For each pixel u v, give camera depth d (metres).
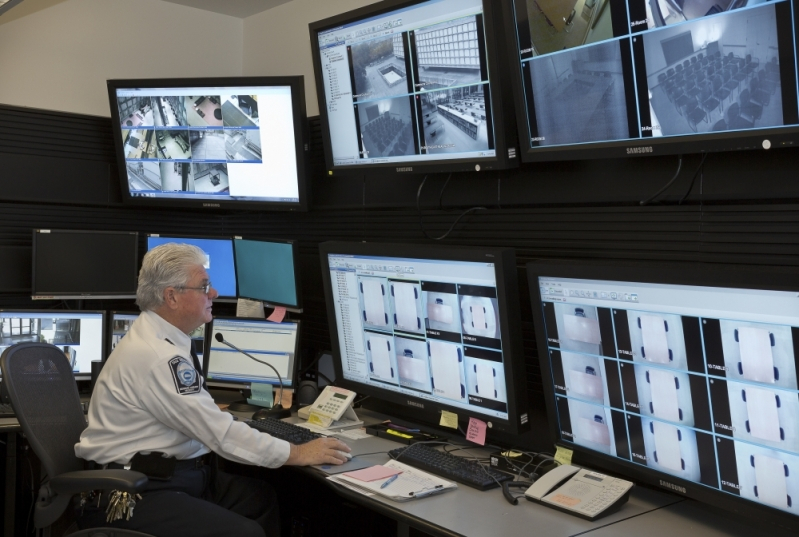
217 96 3.16
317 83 2.74
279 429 2.56
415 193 2.83
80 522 2.19
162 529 2.10
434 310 2.39
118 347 2.32
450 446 2.46
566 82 2.03
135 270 3.41
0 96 3.61
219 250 3.32
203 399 2.22
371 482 2.05
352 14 2.51
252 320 3.09
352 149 2.72
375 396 2.69
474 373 2.32
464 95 2.29
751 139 1.71
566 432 2.12
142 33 3.99
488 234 2.57
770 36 1.62
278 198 3.20
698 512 1.89
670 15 1.76
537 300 2.08
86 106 3.84
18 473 3.03
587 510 1.84
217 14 4.24
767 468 1.63
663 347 1.79
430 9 2.29
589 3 1.91
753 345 1.61
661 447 1.85
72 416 2.32
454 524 1.79
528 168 2.42
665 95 1.84
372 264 2.57
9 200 3.35
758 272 1.55
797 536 1.61
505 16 2.10
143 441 2.22
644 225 2.13
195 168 3.31
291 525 2.85
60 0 3.67
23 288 3.39
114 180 3.58
